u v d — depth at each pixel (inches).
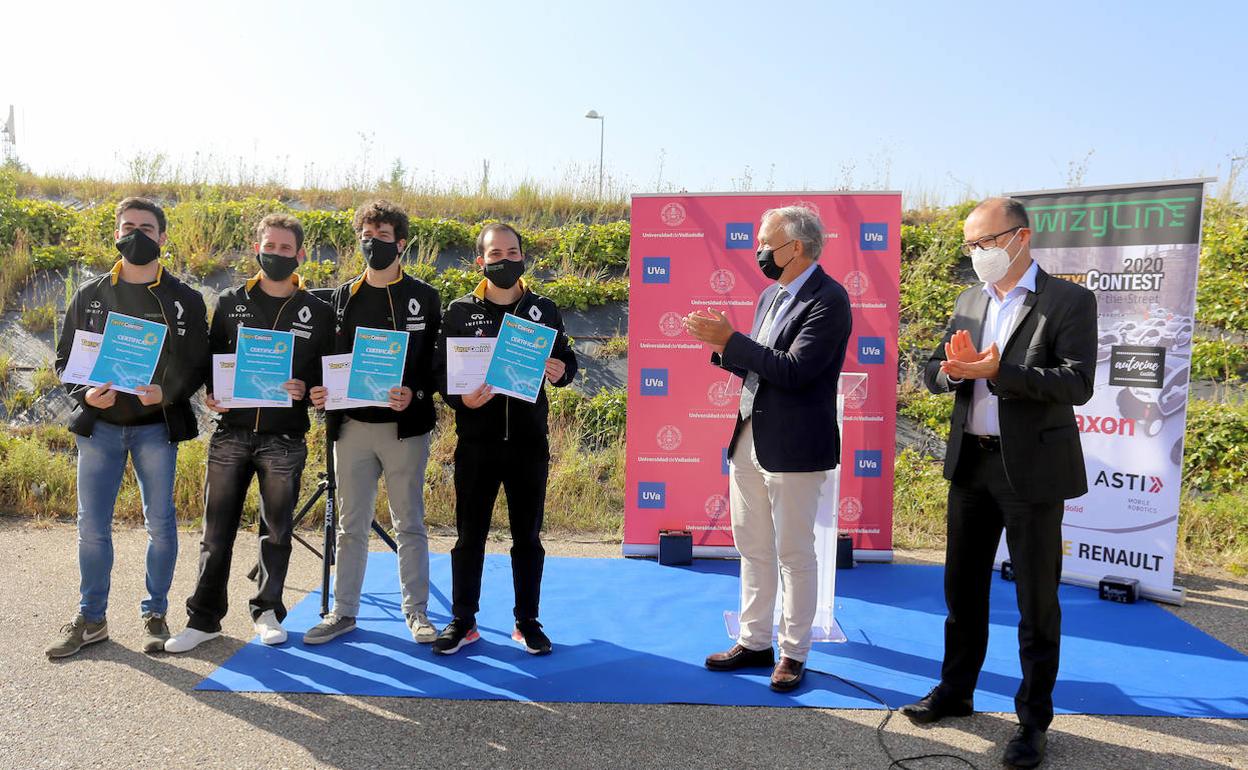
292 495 167.8
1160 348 206.7
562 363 162.9
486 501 164.1
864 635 183.2
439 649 162.9
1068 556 222.5
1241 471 268.2
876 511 236.5
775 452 148.2
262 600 167.9
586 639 175.3
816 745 131.8
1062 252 219.0
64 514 252.2
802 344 142.8
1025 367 124.5
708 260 234.7
